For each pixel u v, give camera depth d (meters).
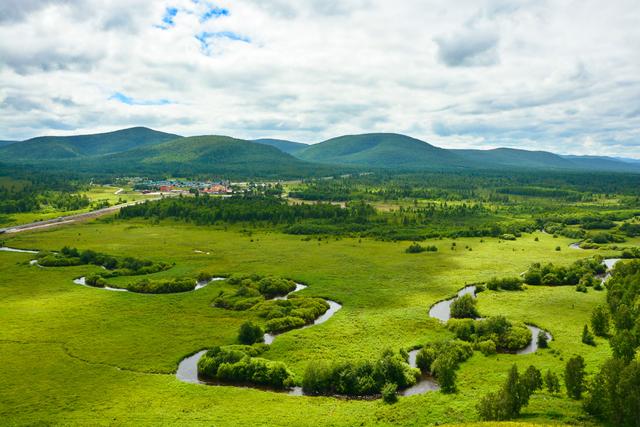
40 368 104.31
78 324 131.00
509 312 141.25
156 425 80.94
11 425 81.44
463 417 81.31
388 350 106.62
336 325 131.12
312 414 85.12
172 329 128.50
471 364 106.12
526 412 81.75
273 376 99.81
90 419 83.25
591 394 81.88
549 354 110.44
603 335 121.25
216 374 102.75
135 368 105.19
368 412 85.69
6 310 141.75
